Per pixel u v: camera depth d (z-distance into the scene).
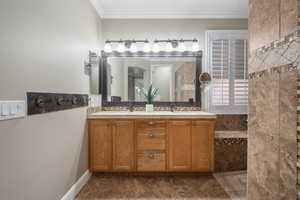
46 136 1.49
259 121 1.15
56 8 1.64
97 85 2.88
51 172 1.57
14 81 1.15
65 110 1.83
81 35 2.24
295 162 0.84
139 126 2.47
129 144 2.47
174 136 2.47
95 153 2.47
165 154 2.47
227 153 2.61
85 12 2.38
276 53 0.97
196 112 2.84
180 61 3.13
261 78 1.12
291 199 0.87
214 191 2.13
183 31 3.12
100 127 2.47
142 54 3.13
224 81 3.12
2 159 1.07
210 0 2.79
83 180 2.28
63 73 1.78
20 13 1.20
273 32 1.00
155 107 3.12
